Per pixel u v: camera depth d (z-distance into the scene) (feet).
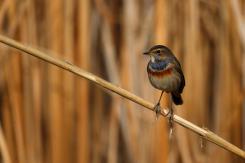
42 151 33.94
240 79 36.04
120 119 34.60
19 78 33.94
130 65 34.32
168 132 34.50
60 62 25.73
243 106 36.06
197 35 34.65
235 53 35.86
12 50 34.01
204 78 35.58
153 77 32.35
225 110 36.01
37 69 33.91
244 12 35.83
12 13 33.94
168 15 34.42
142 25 34.45
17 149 33.65
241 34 35.19
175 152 34.71
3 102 34.06
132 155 34.32
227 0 35.76
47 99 34.01
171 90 32.60
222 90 35.94
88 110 34.27
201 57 35.09
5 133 33.83
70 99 33.91
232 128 36.14
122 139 35.22
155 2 34.30
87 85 34.12
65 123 33.91
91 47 34.99
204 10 36.14
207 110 35.81
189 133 35.17
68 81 33.88
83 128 34.04
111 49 34.53
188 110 35.19
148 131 34.40
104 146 35.12
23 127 33.76
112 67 34.27
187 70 34.86
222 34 35.94
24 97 33.88
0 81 34.14
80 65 33.73
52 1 33.73
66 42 33.68
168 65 32.04
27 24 33.86
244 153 26.20
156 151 34.32
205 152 35.88
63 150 33.94
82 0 33.81
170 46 34.58
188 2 34.63
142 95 34.40
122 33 34.65
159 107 30.45
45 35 33.88
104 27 34.86
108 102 35.27
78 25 33.83
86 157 34.14
